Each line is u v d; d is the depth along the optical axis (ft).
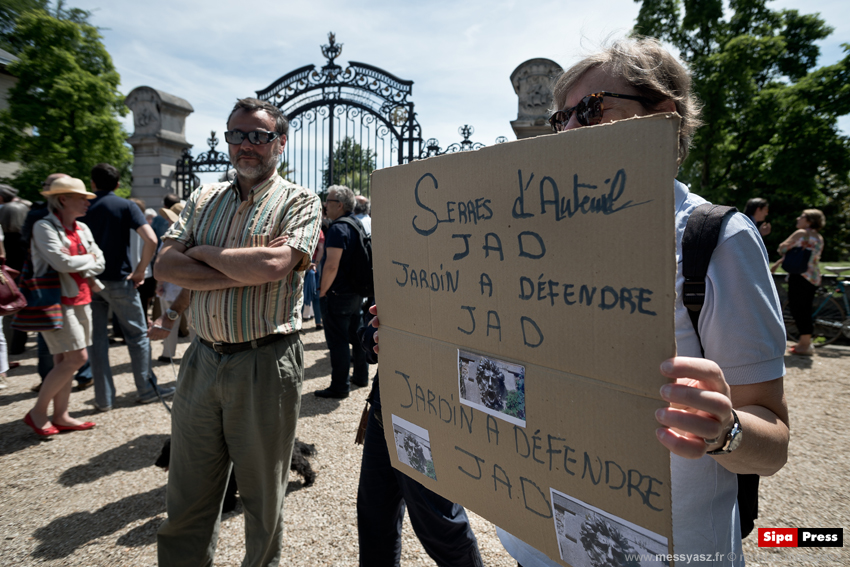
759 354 2.56
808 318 19.03
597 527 2.47
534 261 2.60
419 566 7.02
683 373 2.00
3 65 52.90
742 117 46.39
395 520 5.41
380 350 4.02
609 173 2.20
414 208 3.47
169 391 14.17
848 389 14.75
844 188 66.49
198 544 5.87
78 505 8.59
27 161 49.08
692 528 2.84
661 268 2.04
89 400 13.89
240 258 5.45
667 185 1.99
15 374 16.57
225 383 5.57
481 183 2.87
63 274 10.98
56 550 7.36
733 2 53.36
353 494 8.95
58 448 10.80
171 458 5.90
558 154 2.42
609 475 2.37
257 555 5.75
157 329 7.06
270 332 5.68
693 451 2.03
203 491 5.83
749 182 50.34
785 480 9.43
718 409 1.99
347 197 13.80
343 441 11.20
